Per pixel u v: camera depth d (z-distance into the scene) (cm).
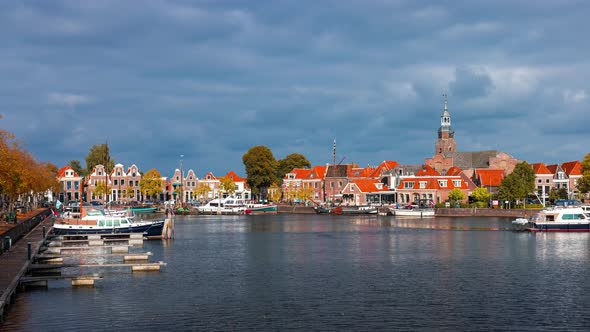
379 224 13762
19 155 10519
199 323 4228
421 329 4075
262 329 4078
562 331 4022
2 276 5194
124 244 8756
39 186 13600
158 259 7356
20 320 4281
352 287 5441
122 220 9606
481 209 16275
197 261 7162
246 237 10450
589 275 6016
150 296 5053
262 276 6050
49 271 6219
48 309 4581
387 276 6022
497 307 4650
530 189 16300
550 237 9988
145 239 9812
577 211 10981
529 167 16412
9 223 10169
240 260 7256
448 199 18762
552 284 5538
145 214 18225
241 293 5191
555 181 18675
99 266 6406
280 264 6900
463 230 11738
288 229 12412
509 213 15788
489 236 10319
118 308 4631
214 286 5503
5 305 4506
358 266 6712
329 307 4672
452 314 4447
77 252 7831
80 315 4419
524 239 9675
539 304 4734
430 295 5081
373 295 5088
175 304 4775
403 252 8012
